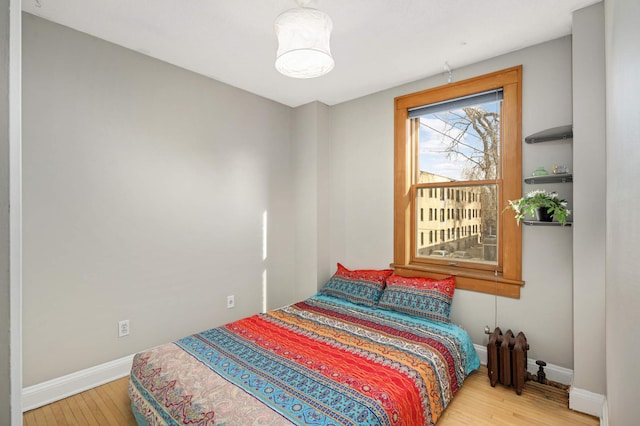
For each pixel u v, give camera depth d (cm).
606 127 181
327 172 379
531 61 248
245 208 339
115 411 210
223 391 161
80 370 231
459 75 285
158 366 188
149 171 265
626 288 95
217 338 227
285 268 381
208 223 306
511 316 257
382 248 337
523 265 252
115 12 207
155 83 268
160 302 273
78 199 228
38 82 211
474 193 285
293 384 169
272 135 367
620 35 109
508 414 205
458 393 229
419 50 254
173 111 280
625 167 98
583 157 205
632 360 85
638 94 77
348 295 315
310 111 372
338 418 142
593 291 203
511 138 257
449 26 222
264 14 209
